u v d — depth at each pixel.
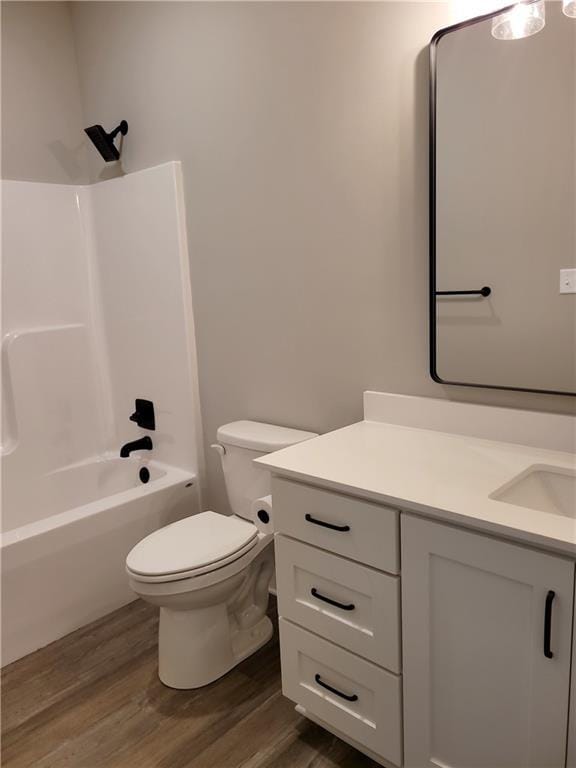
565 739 1.12
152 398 2.75
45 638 2.16
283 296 2.12
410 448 1.61
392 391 1.87
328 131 1.87
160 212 2.48
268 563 2.14
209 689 1.89
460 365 1.66
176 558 1.81
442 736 1.33
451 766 1.33
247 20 2.01
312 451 1.62
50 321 2.79
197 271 2.43
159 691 1.90
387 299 1.82
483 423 1.66
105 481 2.95
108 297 2.86
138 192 2.57
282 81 1.96
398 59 1.65
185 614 1.87
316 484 1.46
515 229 1.50
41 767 1.63
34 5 2.64
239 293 2.28
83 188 2.85
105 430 3.02
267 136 2.04
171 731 1.73
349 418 2.01
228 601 2.04
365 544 1.37
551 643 1.10
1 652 2.05
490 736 1.24
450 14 1.53
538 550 1.09
